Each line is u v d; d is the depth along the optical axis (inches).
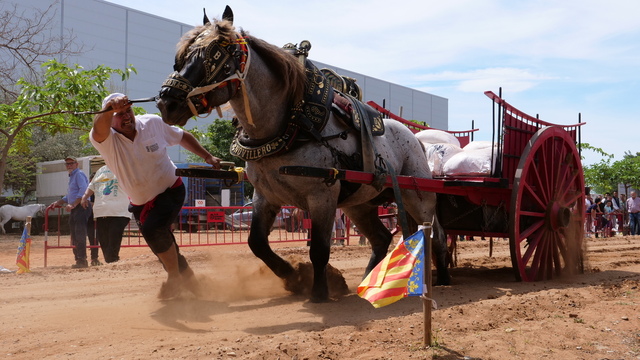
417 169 262.1
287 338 156.5
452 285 271.9
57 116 541.6
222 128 1232.2
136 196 203.3
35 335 165.8
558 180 308.0
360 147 222.5
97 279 312.3
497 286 265.4
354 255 460.8
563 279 293.7
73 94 515.8
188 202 895.1
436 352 142.6
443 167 288.4
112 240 406.6
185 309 200.5
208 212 484.7
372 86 2472.9
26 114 544.7
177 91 172.9
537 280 291.7
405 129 265.6
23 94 531.2
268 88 197.6
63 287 276.4
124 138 192.1
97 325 177.9
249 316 191.6
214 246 544.1
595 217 822.5
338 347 147.3
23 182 1119.6
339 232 618.2
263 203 221.5
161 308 202.4
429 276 143.8
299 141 201.5
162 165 201.8
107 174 406.0
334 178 195.8
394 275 143.8
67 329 173.0
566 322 179.9
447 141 308.3
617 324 178.9
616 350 152.5
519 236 277.9
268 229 224.8
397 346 149.2
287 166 183.5
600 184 1381.6
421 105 2783.0
